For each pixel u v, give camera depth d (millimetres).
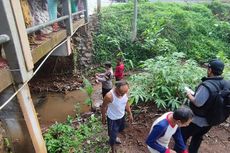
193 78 5203
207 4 14000
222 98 3061
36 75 8781
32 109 3166
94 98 7504
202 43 11094
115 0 13758
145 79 5504
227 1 14547
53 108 7219
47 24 4188
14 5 2660
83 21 8125
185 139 3512
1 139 3262
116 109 3820
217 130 4777
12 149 3197
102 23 10172
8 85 2682
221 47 11250
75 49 8812
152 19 11336
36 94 8125
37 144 3211
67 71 8961
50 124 6301
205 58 10539
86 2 8219
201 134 3512
